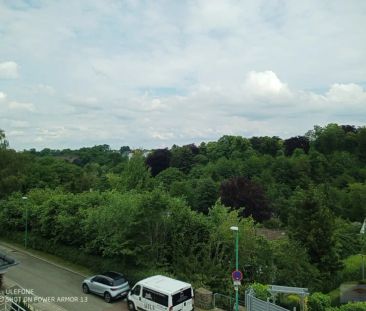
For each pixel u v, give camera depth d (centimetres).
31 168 6269
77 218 3316
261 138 12212
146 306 2108
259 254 2795
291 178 8400
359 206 6425
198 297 2330
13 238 4131
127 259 2825
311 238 3256
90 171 10150
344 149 10306
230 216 2975
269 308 1959
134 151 5800
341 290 3169
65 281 2814
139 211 2694
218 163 9538
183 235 2839
